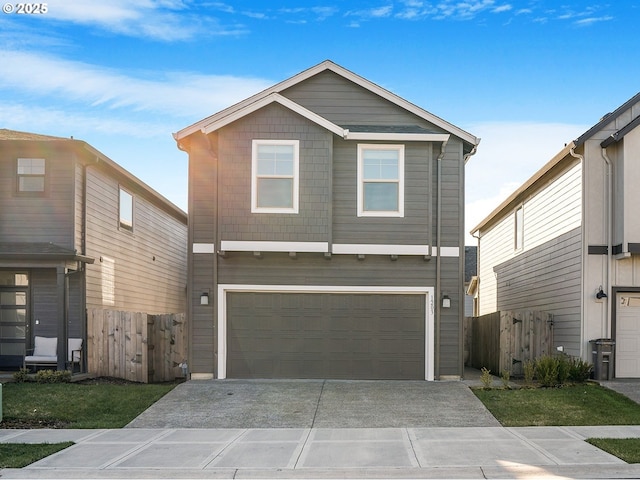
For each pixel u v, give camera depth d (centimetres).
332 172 1417
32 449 846
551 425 994
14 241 1533
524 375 1434
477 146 1475
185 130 1450
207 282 1447
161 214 2312
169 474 737
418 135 1411
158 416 1078
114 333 1430
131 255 1970
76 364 1504
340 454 822
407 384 1353
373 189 1434
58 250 1462
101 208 1716
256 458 805
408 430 966
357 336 1441
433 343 1429
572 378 1338
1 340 1562
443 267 1451
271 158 1416
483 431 953
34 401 1148
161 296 2308
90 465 773
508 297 2098
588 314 1377
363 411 1102
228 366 1437
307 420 1045
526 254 1867
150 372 1409
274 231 1402
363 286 1438
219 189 1410
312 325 1443
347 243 1418
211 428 995
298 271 1441
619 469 739
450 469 745
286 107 1413
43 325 1557
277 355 1438
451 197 1466
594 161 1396
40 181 1555
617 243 1366
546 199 1672
